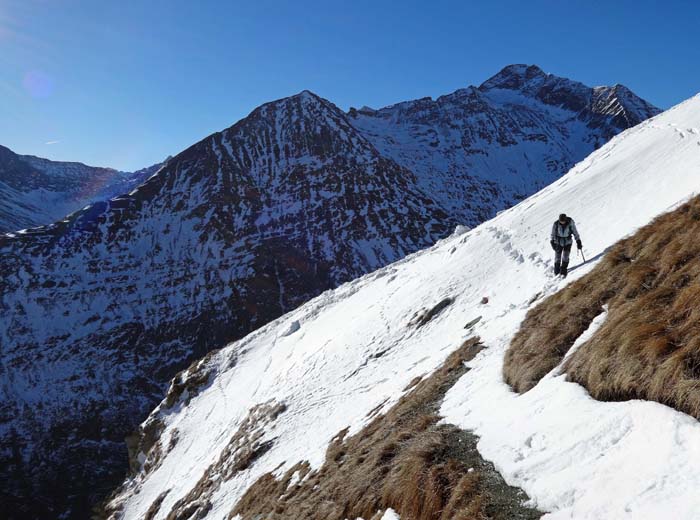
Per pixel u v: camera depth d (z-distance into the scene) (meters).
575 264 18.59
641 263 10.71
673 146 24.89
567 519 5.27
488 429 8.44
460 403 11.06
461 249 33.72
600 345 7.86
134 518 36.72
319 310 52.00
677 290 7.97
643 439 5.59
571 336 10.07
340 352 32.91
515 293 20.91
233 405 43.78
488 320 18.28
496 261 28.05
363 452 12.66
